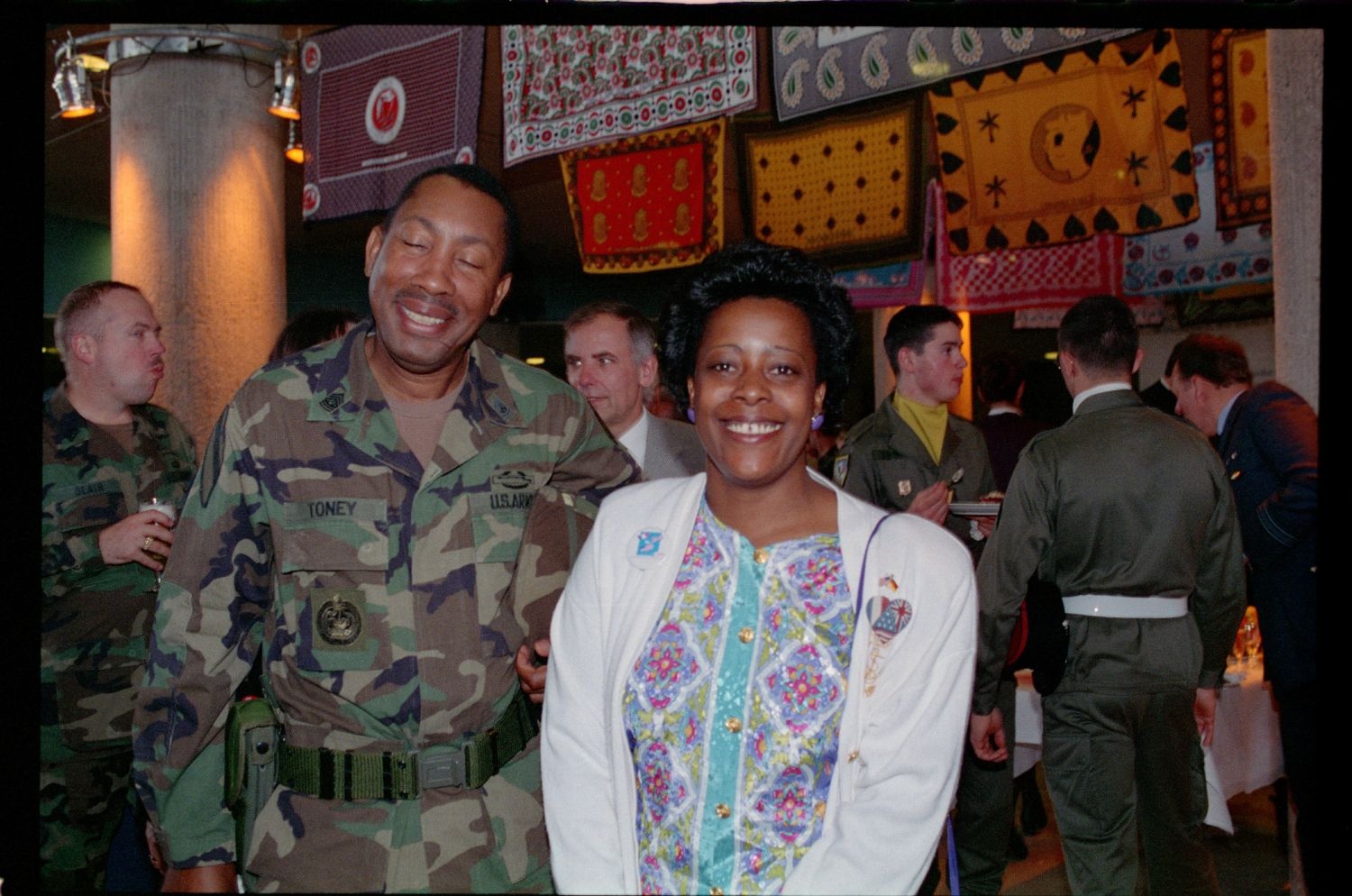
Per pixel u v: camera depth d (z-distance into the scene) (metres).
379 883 1.69
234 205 4.91
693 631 1.56
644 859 1.54
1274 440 2.79
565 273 11.52
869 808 1.49
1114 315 2.86
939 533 1.61
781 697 1.51
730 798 1.50
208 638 1.75
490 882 1.75
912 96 4.38
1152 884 2.84
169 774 1.74
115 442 2.96
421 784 1.73
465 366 1.93
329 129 4.92
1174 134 4.00
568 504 1.97
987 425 5.00
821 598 1.55
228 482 1.76
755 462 1.56
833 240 4.59
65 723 2.75
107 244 9.98
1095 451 2.76
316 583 1.75
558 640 1.67
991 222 4.30
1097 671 2.76
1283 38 2.87
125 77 4.86
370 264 1.97
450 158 4.60
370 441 1.80
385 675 1.73
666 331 1.71
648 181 4.83
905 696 1.51
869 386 11.90
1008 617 2.80
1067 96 4.12
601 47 4.26
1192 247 7.01
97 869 2.83
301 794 1.72
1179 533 2.72
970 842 3.36
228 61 4.88
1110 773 2.77
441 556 1.79
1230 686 3.49
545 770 1.62
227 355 4.91
